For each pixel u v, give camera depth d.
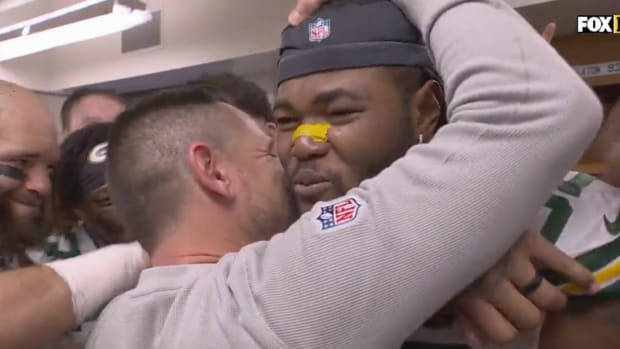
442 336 0.70
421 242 0.57
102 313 0.73
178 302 0.66
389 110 0.71
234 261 0.67
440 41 0.65
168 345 0.63
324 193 0.72
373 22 0.71
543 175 0.58
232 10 2.89
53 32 2.68
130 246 0.83
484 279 0.62
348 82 0.71
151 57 3.22
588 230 0.69
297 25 0.76
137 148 0.78
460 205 0.57
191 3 3.05
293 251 0.62
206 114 0.80
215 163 0.77
